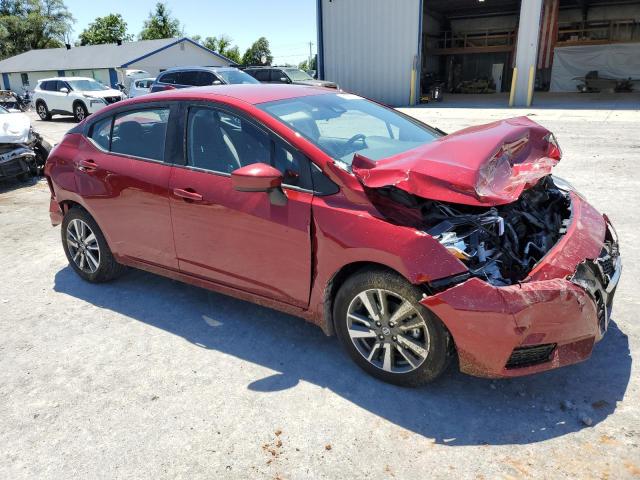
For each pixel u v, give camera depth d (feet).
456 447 8.24
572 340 8.45
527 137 10.92
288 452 8.37
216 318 12.91
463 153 9.23
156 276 15.62
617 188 22.15
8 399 10.09
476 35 98.07
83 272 15.15
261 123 10.70
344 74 77.66
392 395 9.55
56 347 11.90
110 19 218.38
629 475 7.48
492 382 9.74
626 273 13.87
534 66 60.90
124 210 13.08
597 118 46.19
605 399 9.10
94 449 8.67
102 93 71.61
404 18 71.05
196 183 11.44
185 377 10.50
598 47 83.05
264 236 10.46
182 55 144.77
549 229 10.29
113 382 10.46
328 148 10.39
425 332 8.90
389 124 12.82
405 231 8.69
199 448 8.57
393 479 7.71
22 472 8.27
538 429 8.51
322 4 75.82
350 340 10.03
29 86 158.61
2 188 29.09
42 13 213.05
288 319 12.70
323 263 9.73
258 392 9.89
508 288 8.13
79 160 14.05
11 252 18.45
